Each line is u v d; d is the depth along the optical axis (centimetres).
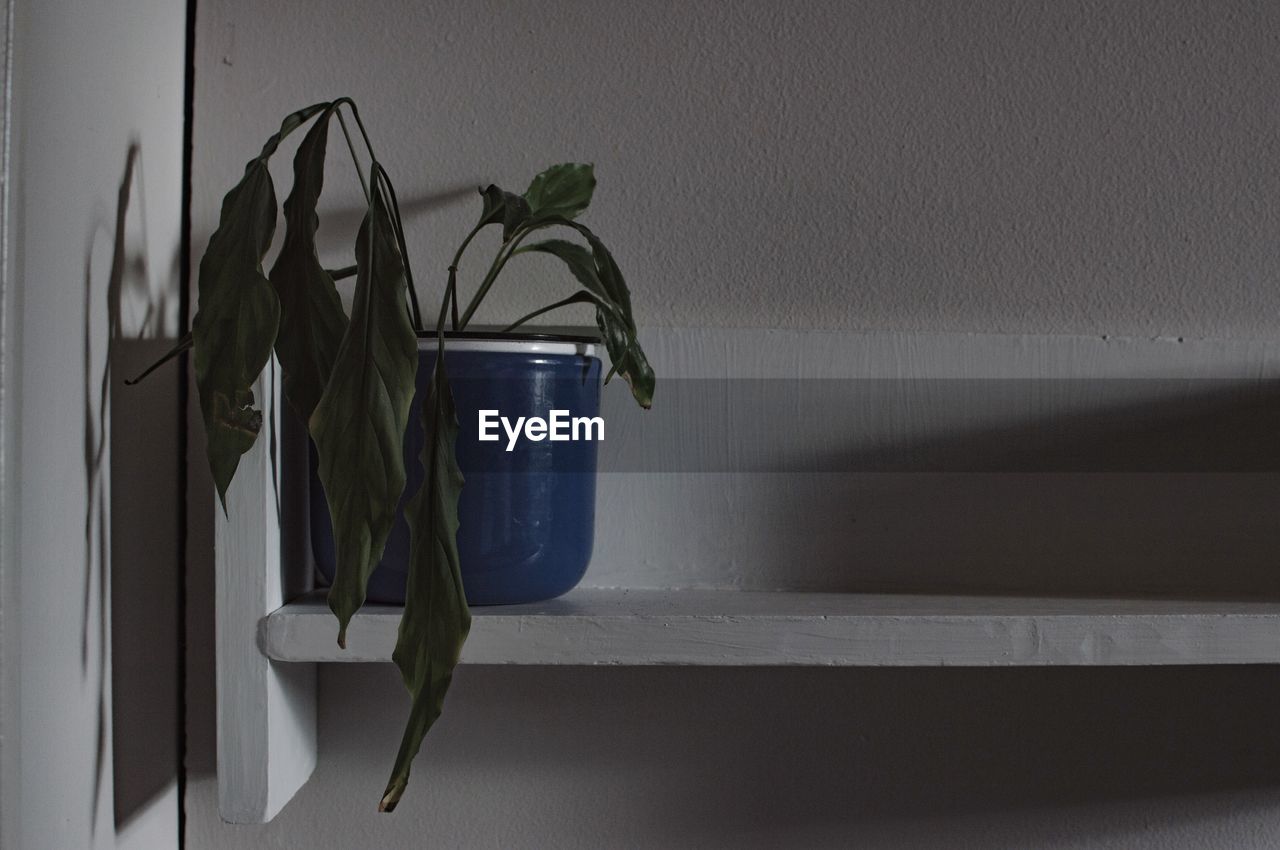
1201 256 74
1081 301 74
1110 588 72
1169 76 74
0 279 46
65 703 54
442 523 50
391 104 73
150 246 66
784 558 72
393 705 72
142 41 64
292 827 72
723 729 74
